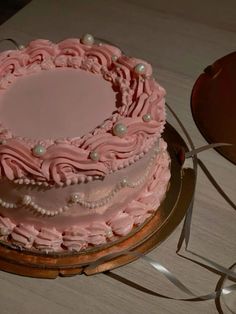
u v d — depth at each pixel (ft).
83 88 1.85
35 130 1.69
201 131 2.34
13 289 1.79
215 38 2.80
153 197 1.87
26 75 1.88
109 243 1.80
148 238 1.85
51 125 1.71
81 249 1.77
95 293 1.79
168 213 1.91
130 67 1.90
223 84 2.51
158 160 1.94
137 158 1.69
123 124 1.67
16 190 1.65
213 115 2.39
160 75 2.59
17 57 1.91
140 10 2.93
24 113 1.74
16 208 1.71
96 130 1.68
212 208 2.06
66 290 1.79
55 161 1.58
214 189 2.13
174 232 1.96
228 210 2.06
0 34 2.75
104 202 1.71
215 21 2.89
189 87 2.54
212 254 1.91
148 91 1.82
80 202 1.66
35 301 1.77
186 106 2.46
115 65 1.94
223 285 1.82
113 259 1.80
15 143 1.61
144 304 1.77
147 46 2.73
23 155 1.60
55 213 1.69
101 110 1.77
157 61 2.65
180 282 1.80
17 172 1.59
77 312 1.74
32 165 1.58
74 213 1.71
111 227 1.80
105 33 2.78
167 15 2.91
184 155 2.09
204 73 2.57
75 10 2.91
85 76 1.90
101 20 2.85
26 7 2.91
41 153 1.58
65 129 1.70
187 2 3.00
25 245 1.76
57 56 1.97
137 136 1.71
